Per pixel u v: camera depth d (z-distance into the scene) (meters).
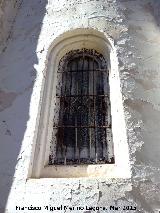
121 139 3.01
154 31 3.96
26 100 3.34
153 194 2.63
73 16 4.03
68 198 2.60
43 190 2.67
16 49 3.94
